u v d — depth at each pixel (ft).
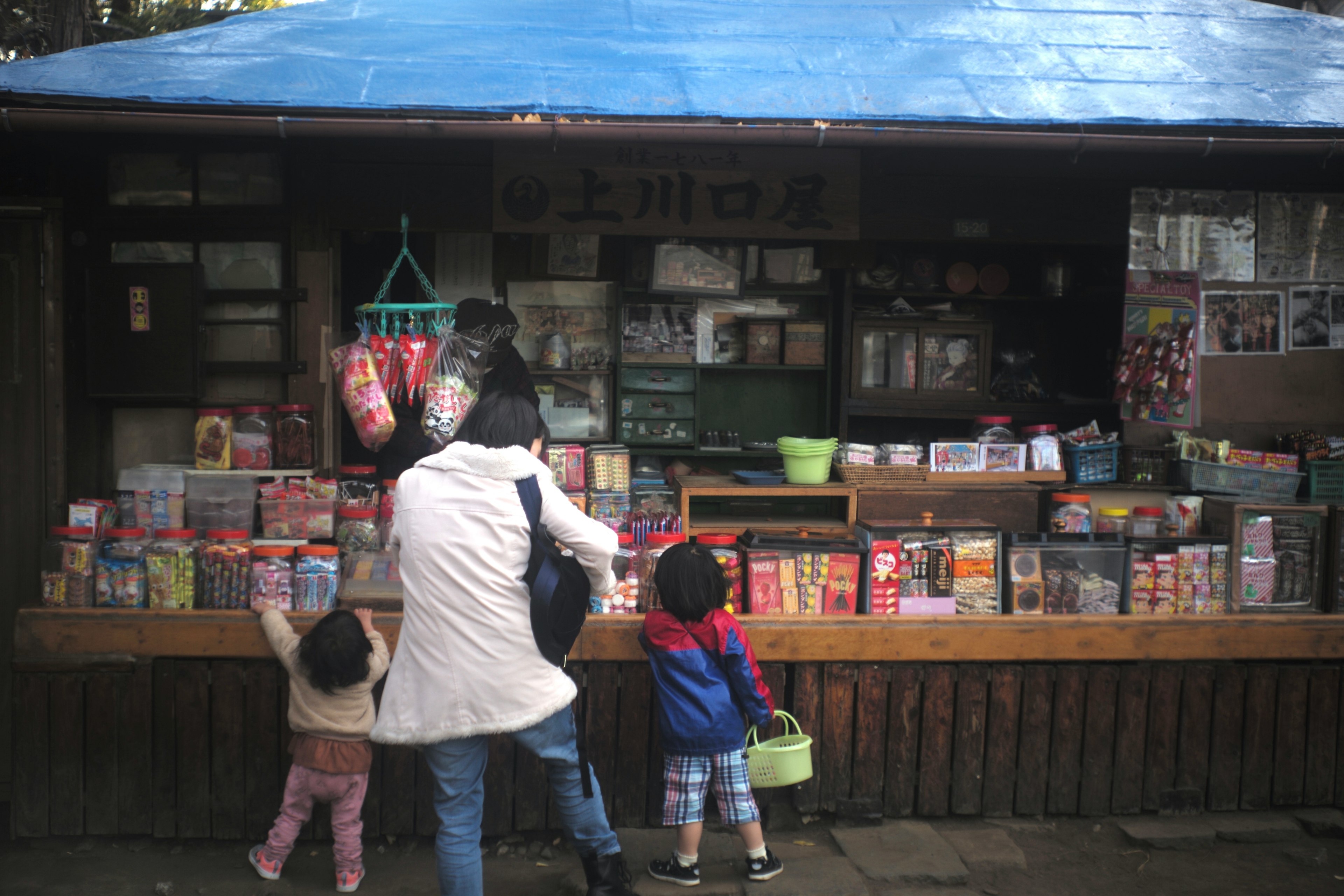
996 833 11.84
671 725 10.36
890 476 13.65
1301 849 11.69
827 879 10.64
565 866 11.13
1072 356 17.85
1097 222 13.79
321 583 11.39
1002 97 11.87
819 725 11.92
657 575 10.47
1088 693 12.13
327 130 10.41
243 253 12.71
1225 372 14.11
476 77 11.69
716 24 14.39
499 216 12.50
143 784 11.23
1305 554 12.84
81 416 12.43
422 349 11.64
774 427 16.61
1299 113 11.76
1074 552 12.65
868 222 13.55
